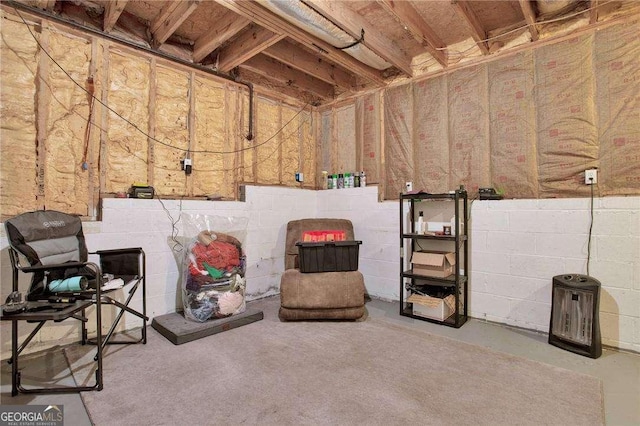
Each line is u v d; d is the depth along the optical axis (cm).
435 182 343
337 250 315
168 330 257
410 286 322
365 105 408
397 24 305
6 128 232
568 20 271
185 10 261
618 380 196
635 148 240
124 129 292
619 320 240
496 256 298
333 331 274
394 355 229
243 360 221
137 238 285
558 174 272
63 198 257
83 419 160
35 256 202
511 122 297
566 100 269
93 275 228
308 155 462
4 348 223
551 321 250
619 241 241
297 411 165
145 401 174
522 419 159
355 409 167
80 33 266
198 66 335
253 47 310
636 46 241
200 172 344
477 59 317
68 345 246
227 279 290
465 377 199
